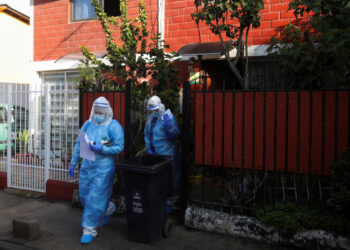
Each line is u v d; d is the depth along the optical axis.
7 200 5.91
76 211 5.31
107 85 5.76
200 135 4.53
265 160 4.15
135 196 4.00
